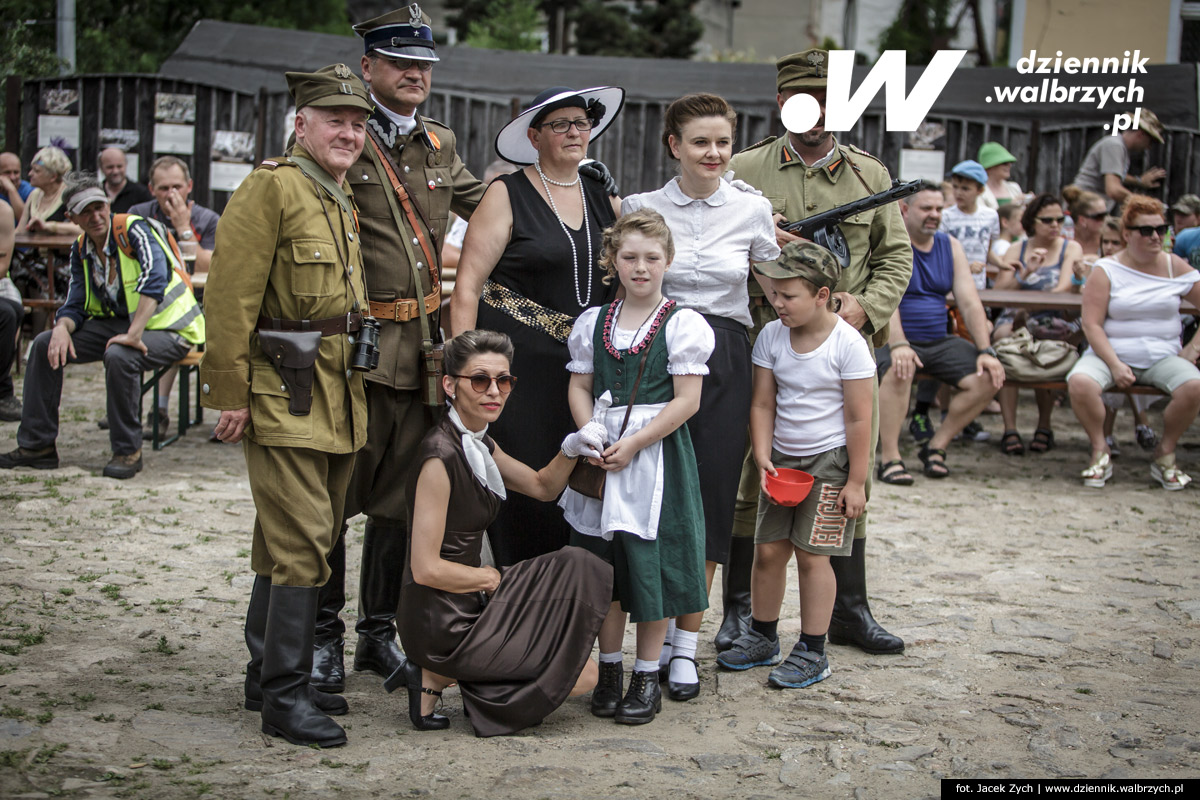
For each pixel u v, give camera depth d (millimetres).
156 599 4434
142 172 11680
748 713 3568
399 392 3721
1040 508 6352
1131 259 6961
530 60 12008
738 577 4238
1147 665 3994
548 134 3768
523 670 3352
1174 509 6363
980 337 7062
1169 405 6812
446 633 3316
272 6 17953
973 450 7871
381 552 3850
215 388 3197
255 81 11711
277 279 3277
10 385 7473
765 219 3834
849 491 3727
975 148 11227
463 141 11648
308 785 2939
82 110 11672
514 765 3119
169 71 11727
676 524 3488
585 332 3637
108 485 6129
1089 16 13953
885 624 4438
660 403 3512
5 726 3164
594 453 3428
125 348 6289
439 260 3869
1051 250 8523
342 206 3393
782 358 3848
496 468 3441
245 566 4910
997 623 4430
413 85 3709
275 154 11602
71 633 4016
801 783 3049
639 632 3553
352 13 24172
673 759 3201
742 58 21859
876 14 26938
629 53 21312
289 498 3238
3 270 7250
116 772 2920
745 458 4172
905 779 3074
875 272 4223
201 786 2877
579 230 3818
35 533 5207
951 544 5613
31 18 16047
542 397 3801
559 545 3877
